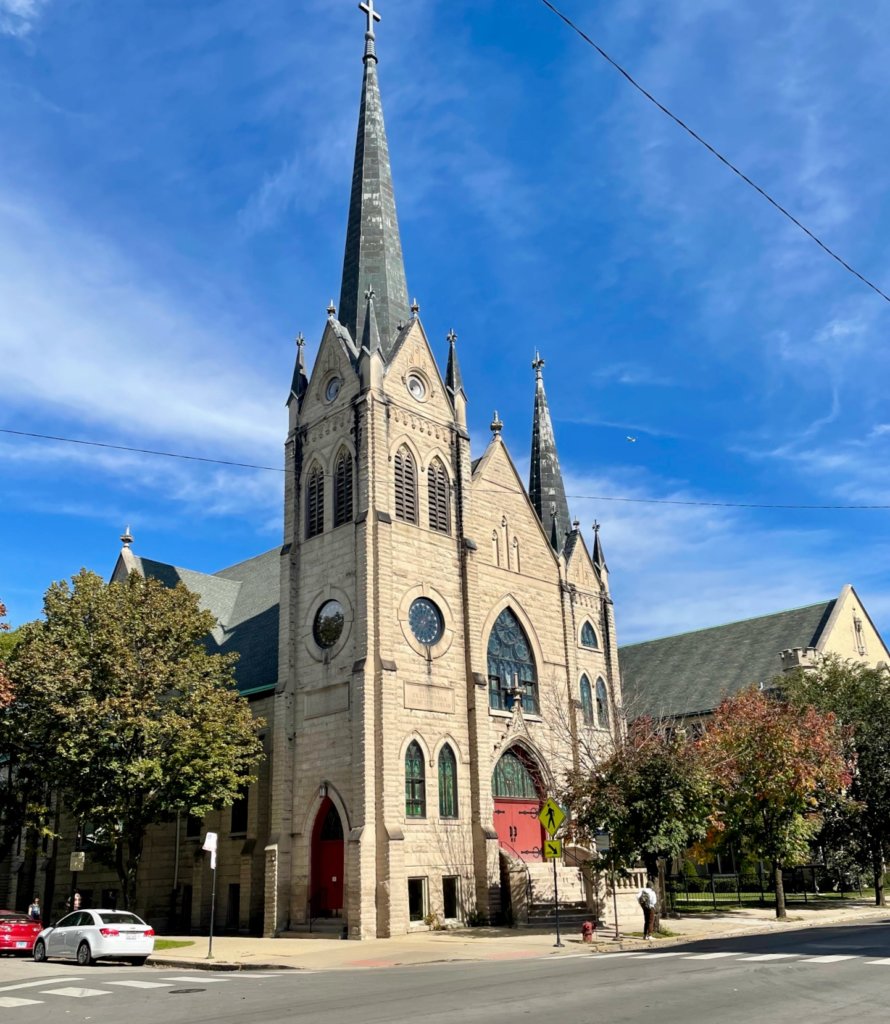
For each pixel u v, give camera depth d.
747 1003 16.47
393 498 47.22
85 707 40.81
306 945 37.47
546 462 67.81
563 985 20.14
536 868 47.81
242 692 52.78
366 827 41.12
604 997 17.88
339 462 48.81
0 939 38.19
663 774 36.66
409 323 51.38
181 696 45.38
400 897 40.56
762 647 77.38
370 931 39.84
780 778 44.50
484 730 47.69
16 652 44.81
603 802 36.66
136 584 46.06
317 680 46.16
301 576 48.84
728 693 72.88
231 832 50.69
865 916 44.06
